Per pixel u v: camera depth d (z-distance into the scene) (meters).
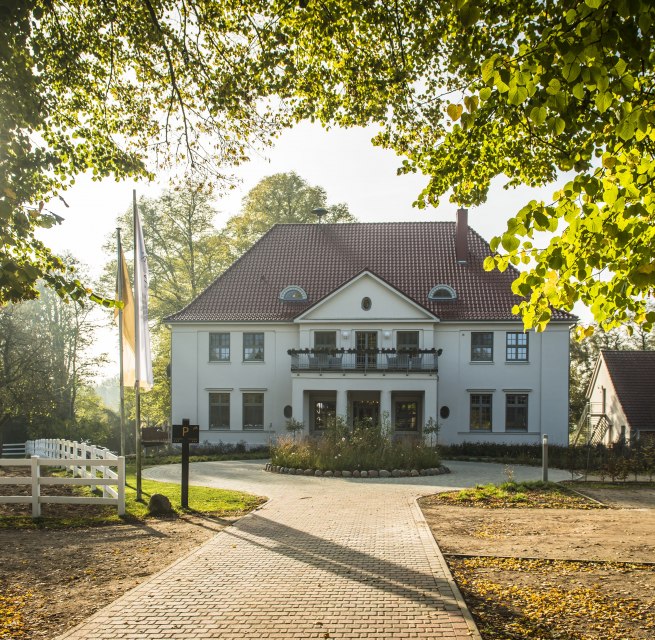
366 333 38.06
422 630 7.19
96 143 13.13
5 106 8.99
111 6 11.81
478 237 43.28
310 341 38.19
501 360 38.28
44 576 9.66
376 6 11.02
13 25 8.54
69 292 8.76
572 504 17.45
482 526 13.91
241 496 18.42
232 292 41.69
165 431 38.00
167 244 52.03
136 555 11.02
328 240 44.16
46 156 8.82
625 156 6.49
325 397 38.84
